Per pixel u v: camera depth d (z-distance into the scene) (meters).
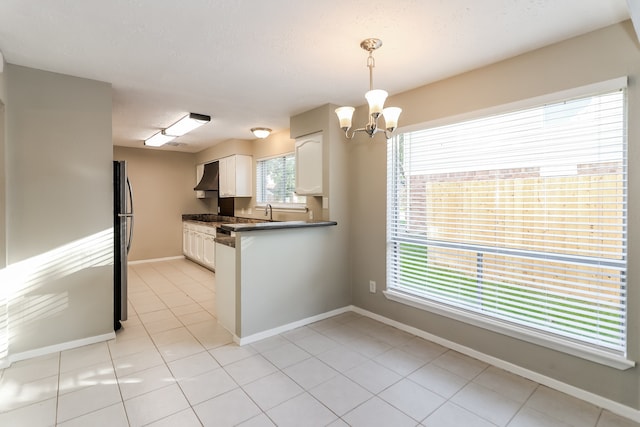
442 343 2.83
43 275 2.58
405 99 3.07
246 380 2.27
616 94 1.96
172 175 6.68
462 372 2.39
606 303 2.01
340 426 1.82
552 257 2.22
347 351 2.71
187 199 6.88
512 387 2.21
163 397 2.07
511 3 1.71
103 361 2.51
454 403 2.03
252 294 2.90
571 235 2.13
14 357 2.47
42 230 2.57
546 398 2.09
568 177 2.14
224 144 5.71
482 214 2.57
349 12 1.80
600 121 2.01
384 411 1.95
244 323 2.85
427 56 2.33
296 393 2.12
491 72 2.46
